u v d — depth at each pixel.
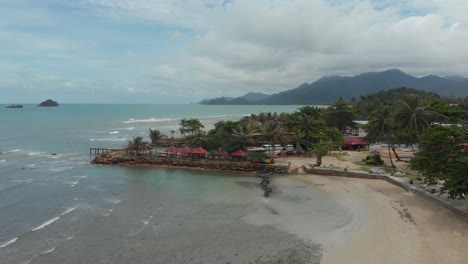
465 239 25.30
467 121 91.88
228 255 24.59
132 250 25.81
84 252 25.64
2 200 39.94
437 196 35.19
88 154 80.00
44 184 48.41
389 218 30.62
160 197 40.72
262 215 33.25
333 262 22.89
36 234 29.30
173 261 23.92
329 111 113.25
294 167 55.91
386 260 22.72
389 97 196.88
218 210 35.12
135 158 65.56
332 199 38.12
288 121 82.19
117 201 39.12
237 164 58.09
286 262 23.17
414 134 55.41
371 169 50.28
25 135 120.31
